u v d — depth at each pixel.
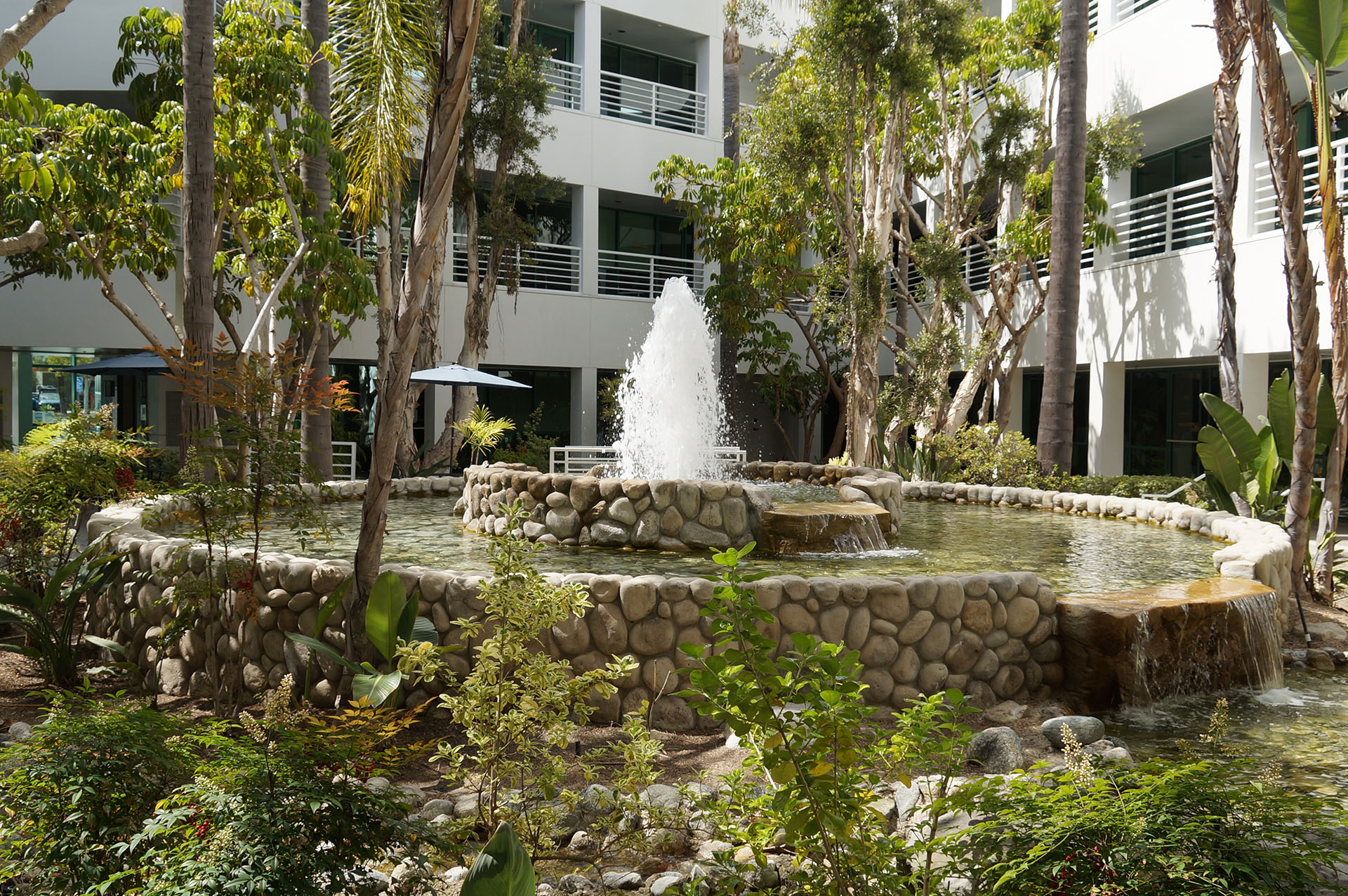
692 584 5.07
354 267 12.20
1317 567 8.31
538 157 19.94
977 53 16.53
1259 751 4.63
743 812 3.00
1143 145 15.24
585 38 20.47
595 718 5.05
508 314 19.95
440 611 5.21
